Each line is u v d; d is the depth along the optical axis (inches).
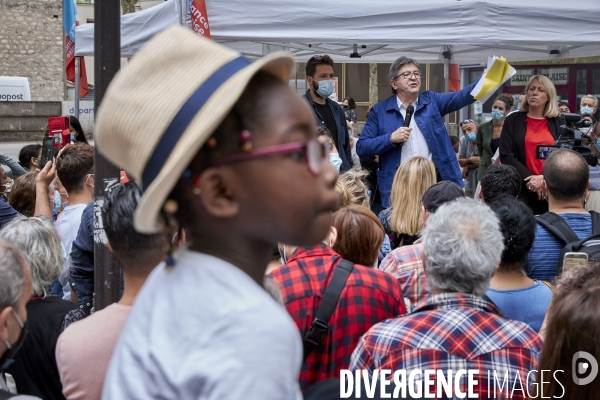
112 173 98.9
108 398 39.2
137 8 751.1
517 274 107.0
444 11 215.3
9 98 753.6
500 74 213.3
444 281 82.9
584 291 64.7
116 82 39.9
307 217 38.2
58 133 213.8
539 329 104.4
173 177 36.9
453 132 590.9
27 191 187.3
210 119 36.2
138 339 39.8
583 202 152.9
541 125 216.5
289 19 208.2
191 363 36.4
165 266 41.6
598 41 221.9
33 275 102.0
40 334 95.7
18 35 1048.2
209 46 39.2
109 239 82.5
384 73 652.7
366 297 95.7
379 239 115.0
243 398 34.8
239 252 40.1
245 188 38.0
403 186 158.7
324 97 238.2
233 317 36.8
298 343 38.6
